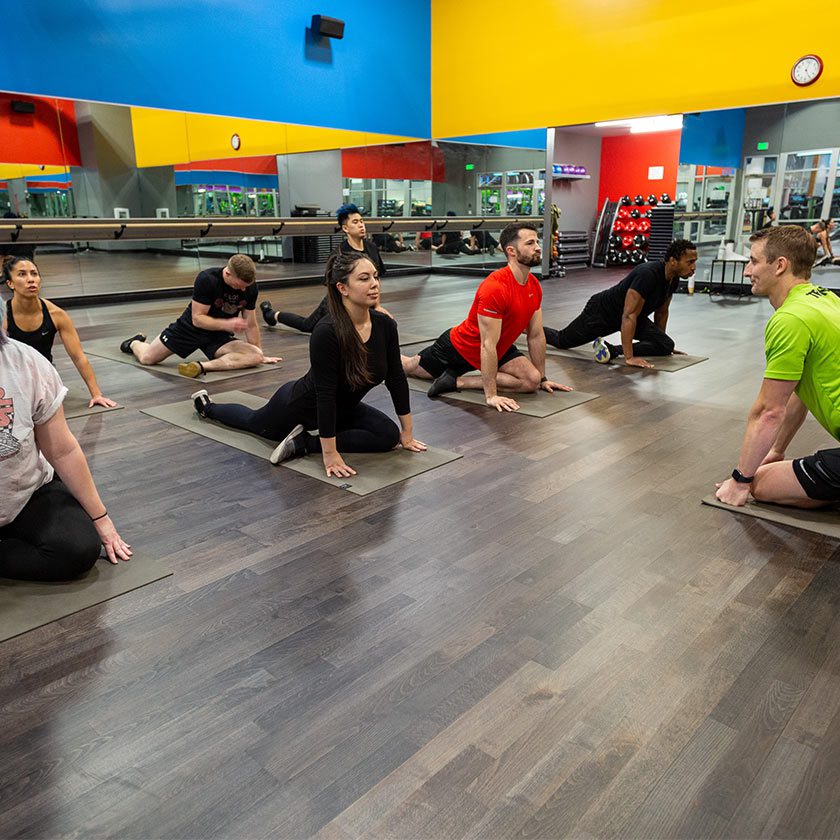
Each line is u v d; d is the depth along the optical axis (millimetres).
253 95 8133
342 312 2477
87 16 6695
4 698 1475
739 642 1651
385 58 9453
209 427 3281
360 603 1830
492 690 1490
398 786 1240
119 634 1696
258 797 1221
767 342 2148
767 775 1259
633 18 7984
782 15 6941
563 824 1160
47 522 1863
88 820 1175
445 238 10570
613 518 2326
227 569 2006
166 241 7953
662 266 4359
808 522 2248
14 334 3275
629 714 1415
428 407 3627
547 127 9117
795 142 7254
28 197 6660
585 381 4176
